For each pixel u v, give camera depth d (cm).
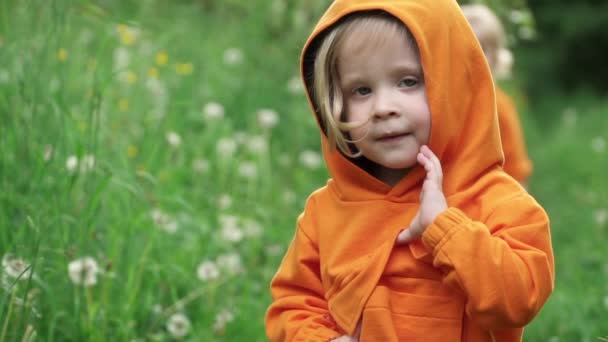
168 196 514
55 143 433
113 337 409
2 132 449
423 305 280
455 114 287
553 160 1182
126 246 450
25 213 423
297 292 311
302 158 769
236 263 497
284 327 304
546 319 520
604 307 541
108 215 464
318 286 308
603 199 948
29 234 415
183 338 452
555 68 2047
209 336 446
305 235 311
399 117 281
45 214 411
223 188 618
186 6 1017
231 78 853
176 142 572
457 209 274
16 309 368
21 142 451
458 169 289
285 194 668
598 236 738
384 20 286
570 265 658
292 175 739
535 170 1140
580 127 1473
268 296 502
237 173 643
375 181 297
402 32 285
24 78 451
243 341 462
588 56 2048
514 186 286
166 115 585
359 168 297
